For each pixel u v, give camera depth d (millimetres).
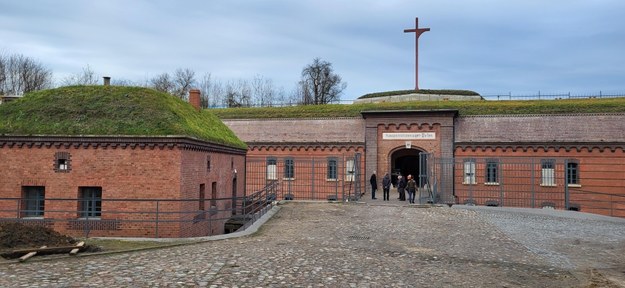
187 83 79438
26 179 18594
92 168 18547
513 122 34719
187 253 12641
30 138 18453
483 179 33812
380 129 36906
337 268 11273
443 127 35344
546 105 35594
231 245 14117
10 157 18656
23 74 67375
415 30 49000
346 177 36719
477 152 34375
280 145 38062
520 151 33375
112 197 18469
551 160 32469
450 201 32906
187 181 19188
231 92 81562
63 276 9781
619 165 31375
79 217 18562
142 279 9695
